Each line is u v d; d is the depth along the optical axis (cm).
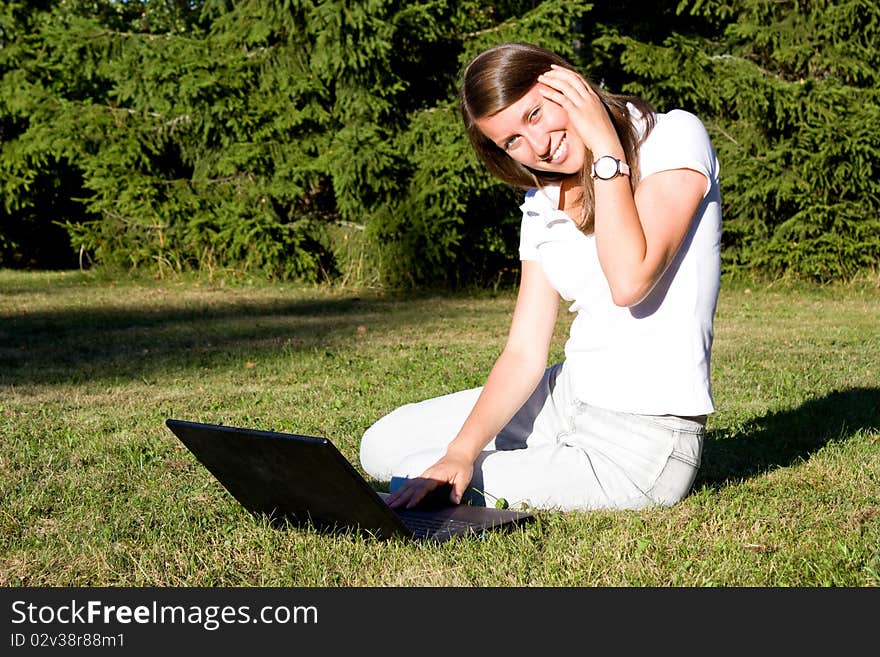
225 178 1291
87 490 333
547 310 307
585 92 252
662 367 279
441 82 1290
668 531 269
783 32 1312
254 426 445
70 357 682
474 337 792
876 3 1284
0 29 1366
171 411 488
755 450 385
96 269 1351
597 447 289
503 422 299
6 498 324
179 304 1043
